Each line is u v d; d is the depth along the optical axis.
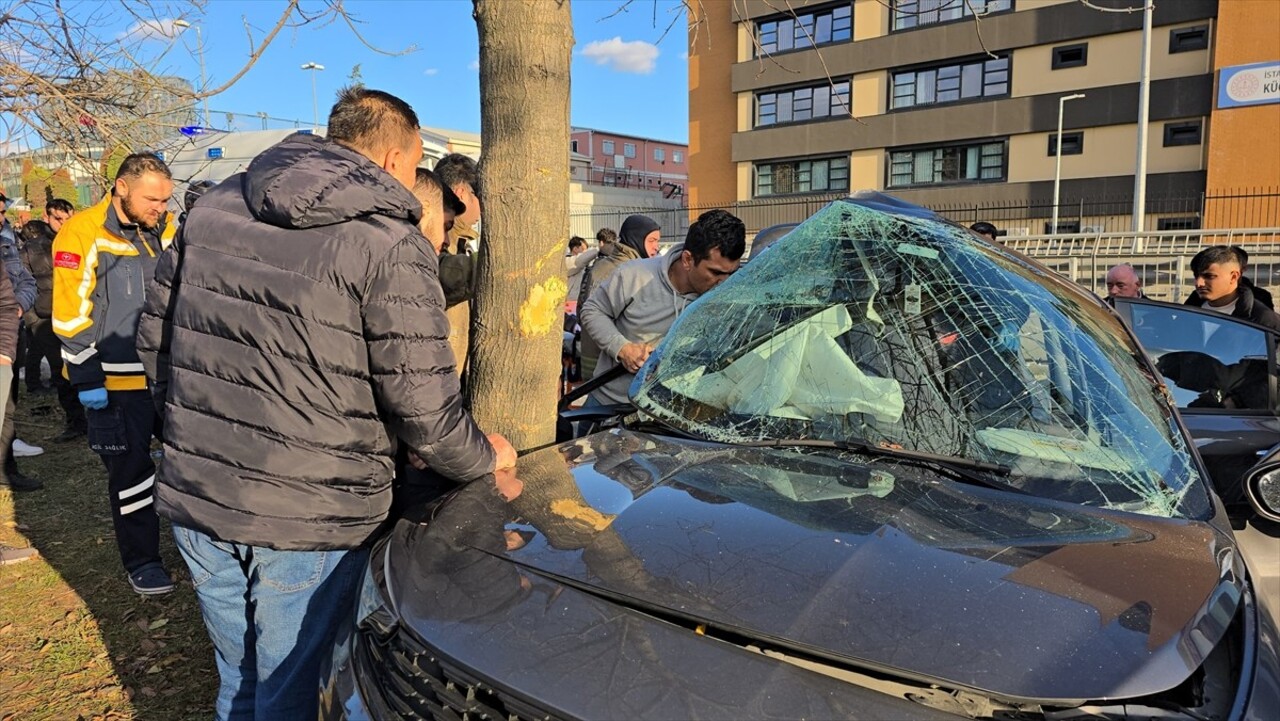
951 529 1.49
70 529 4.61
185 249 1.94
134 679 3.06
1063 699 1.08
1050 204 24.20
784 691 1.14
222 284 1.86
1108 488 1.65
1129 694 1.09
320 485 1.87
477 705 1.27
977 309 2.03
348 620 1.80
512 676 1.25
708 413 2.15
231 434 1.86
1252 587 1.46
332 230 1.80
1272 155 20.55
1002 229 25.06
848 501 1.61
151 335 2.14
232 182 2.04
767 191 29.86
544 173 2.56
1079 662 1.14
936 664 1.14
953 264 2.16
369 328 1.81
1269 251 16.12
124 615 3.57
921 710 1.11
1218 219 21.22
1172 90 22.00
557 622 1.34
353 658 1.64
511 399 2.64
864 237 2.33
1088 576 1.33
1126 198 23.05
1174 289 13.89
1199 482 1.73
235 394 1.86
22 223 8.91
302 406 1.83
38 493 5.25
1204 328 3.23
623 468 1.91
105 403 3.48
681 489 1.72
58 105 4.39
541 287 2.61
